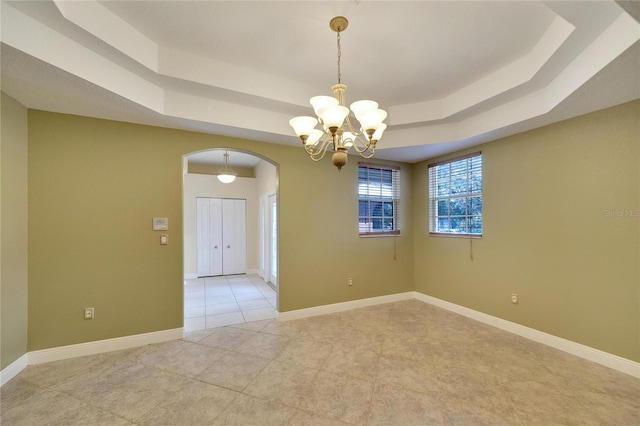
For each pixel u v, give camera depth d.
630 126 2.31
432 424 1.78
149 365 2.51
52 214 2.58
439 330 3.30
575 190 2.67
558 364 2.50
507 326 3.28
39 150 2.53
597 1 1.54
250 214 7.14
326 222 3.97
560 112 2.53
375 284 4.34
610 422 1.79
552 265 2.86
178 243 3.08
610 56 1.74
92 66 2.01
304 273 3.80
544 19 1.93
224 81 2.58
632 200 2.31
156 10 1.88
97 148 2.75
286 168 3.71
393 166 4.54
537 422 1.79
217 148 3.30
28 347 2.48
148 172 2.95
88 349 2.69
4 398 2.04
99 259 2.74
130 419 1.83
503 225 3.33
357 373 2.38
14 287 2.32
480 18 1.91
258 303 4.51
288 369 2.45
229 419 1.84
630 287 2.33
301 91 2.95
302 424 1.79
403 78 2.77
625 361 2.34
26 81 2.00
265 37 2.17
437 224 4.35
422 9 1.83
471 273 3.74
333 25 1.97
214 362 2.57
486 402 1.99
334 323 3.54
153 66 2.28
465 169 3.88
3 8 1.56
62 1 1.62
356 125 3.47
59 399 2.03
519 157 3.15
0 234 2.18
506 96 2.71
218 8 1.84
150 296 2.95
